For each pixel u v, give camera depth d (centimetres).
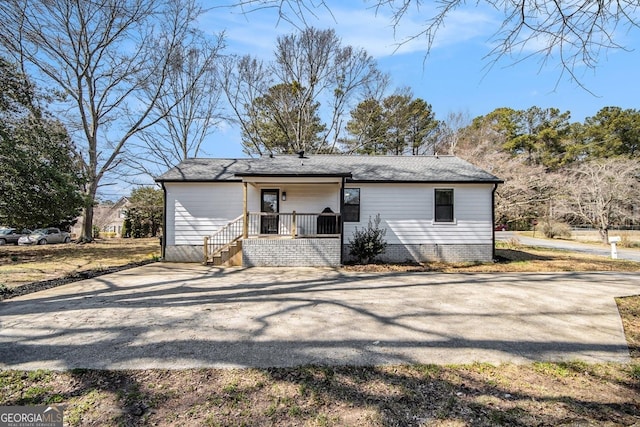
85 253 1517
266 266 1108
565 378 313
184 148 2511
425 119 3169
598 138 3109
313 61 2362
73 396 280
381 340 409
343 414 255
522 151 3145
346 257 1248
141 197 2944
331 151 2664
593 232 2422
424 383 302
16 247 1862
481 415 254
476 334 431
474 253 1246
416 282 806
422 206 1255
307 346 389
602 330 448
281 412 258
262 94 2466
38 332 435
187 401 273
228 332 437
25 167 1263
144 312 532
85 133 2027
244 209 1130
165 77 2144
